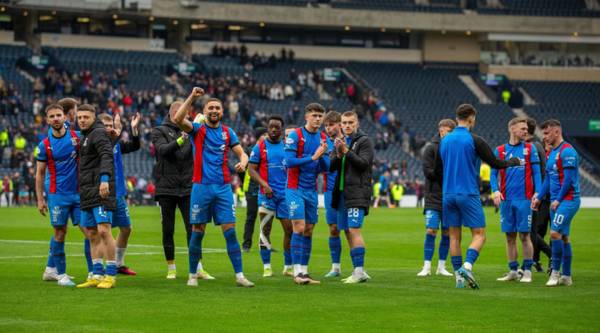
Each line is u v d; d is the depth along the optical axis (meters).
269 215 18.92
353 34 84.19
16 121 62.59
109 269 16.41
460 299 15.11
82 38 76.25
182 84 71.62
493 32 82.50
